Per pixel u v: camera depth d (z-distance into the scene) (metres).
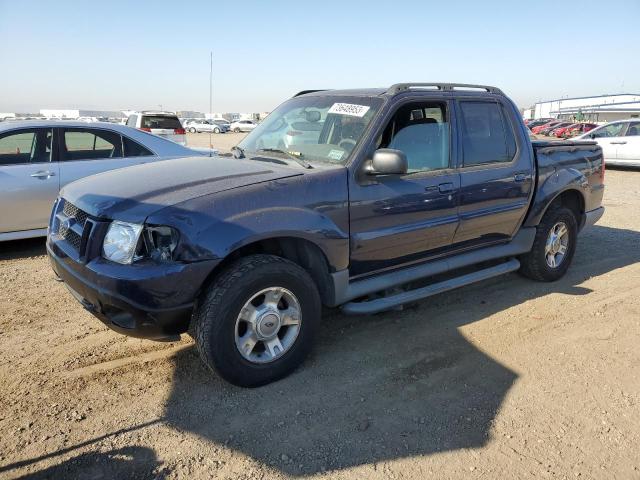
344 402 3.10
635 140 15.24
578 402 3.16
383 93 3.95
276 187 3.19
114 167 6.44
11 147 5.90
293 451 2.66
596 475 2.54
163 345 3.75
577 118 75.25
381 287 3.85
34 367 3.40
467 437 2.81
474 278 4.50
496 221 4.57
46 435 2.72
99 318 3.03
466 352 3.77
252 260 3.08
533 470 2.56
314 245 3.38
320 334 4.02
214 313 2.91
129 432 2.77
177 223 2.80
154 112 16.06
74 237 3.16
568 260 5.41
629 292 5.07
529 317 4.41
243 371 3.10
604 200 10.55
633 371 3.55
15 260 5.77
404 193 3.78
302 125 4.15
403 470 2.54
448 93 4.25
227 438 2.74
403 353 3.73
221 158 4.05
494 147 4.55
